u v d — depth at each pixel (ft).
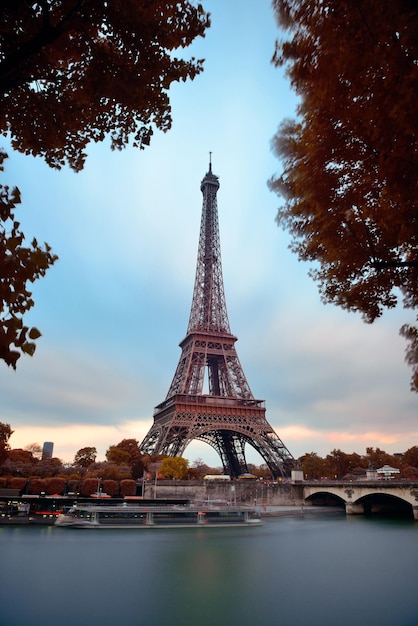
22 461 576.20
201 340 529.45
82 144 45.44
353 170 37.11
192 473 566.36
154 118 45.11
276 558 227.40
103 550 242.37
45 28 29.76
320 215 39.22
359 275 45.44
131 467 504.02
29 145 41.14
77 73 39.93
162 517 364.38
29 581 175.32
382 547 260.83
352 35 28.37
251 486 488.85
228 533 323.98
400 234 33.76
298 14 32.76
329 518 449.06
